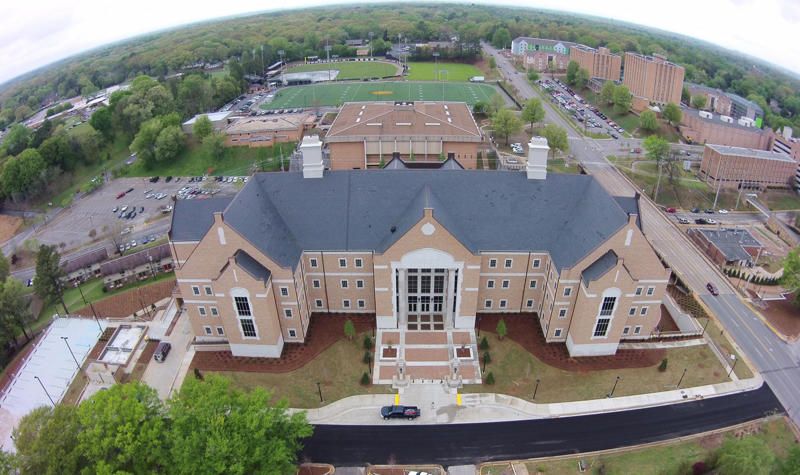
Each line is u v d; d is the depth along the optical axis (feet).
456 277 248.11
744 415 217.56
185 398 180.86
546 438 206.39
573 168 514.27
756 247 373.40
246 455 166.81
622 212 227.61
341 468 196.13
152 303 309.63
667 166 509.35
